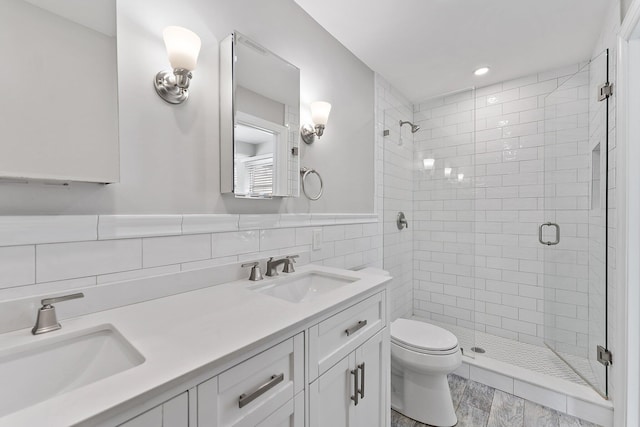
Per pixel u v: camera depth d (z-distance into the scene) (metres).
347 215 1.93
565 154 2.13
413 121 2.68
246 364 0.66
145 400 0.48
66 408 0.44
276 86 1.39
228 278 1.20
